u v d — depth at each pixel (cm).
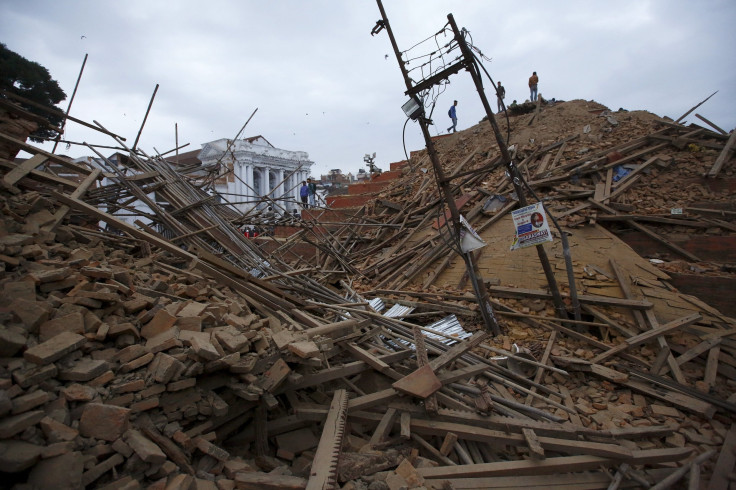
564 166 1105
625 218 880
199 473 314
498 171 1247
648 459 389
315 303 668
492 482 365
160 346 353
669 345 620
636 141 1112
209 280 589
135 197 854
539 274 823
